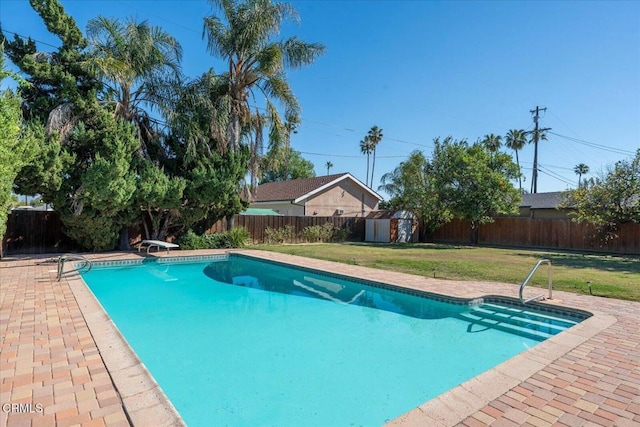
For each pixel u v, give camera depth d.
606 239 16.56
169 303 7.61
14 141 5.64
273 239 18.94
